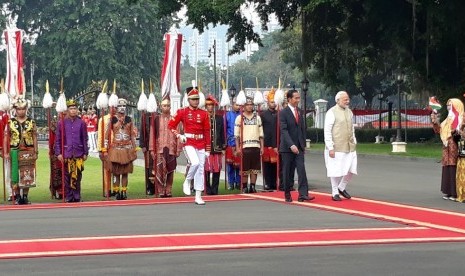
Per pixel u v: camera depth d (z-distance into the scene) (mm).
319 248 11133
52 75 86312
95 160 35250
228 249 11086
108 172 18609
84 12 82812
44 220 14539
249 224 13578
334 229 12914
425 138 54094
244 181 19672
